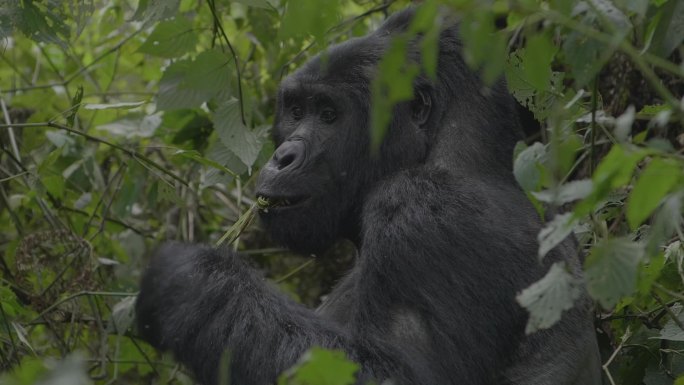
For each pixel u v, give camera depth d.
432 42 4.24
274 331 6.62
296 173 7.63
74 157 10.41
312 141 7.71
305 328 6.66
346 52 7.80
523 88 6.64
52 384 3.31
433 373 6.61
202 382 6.76
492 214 6.99
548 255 7.01
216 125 8.69
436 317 6.71
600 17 5.01
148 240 11.41
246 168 9.00
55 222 9.91
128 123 10.42
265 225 7.86
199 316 6.71
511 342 6.86
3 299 8.03
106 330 8.95
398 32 7.90
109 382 9.12
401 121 7.68
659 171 4.22
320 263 11.55
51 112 11.27
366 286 6.95
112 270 10.54
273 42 10.40
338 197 7.77
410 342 6.72
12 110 11.23
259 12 10.34
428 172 7.24
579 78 5.39
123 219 10.61
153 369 9.44
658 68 8.73
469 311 6.73
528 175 5.18
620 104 9.11
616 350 7.06
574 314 7.01
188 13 10.70
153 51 8.87
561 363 6.91
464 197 7.01
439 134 7.61
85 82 12.19
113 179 10.16
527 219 7.20
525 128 8.53
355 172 7.73
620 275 4.63
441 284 6.77
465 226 6.88
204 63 8.67
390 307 6.85
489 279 6.79
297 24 4.47
